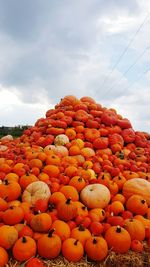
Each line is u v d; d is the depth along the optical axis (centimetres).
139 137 846
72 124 841
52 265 435
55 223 478
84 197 551
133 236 487
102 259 456
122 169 667
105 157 718
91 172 622
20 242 440
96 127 835
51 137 787
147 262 465
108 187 582
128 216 529
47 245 439
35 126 928
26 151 712
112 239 465
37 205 508
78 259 449
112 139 795
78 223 495
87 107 921
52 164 634
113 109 995
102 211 530
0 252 432
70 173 602
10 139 1036
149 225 521
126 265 457
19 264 436
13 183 545
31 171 596
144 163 718
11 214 475
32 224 469
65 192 550
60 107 955
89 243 457
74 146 736
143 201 546
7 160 665
